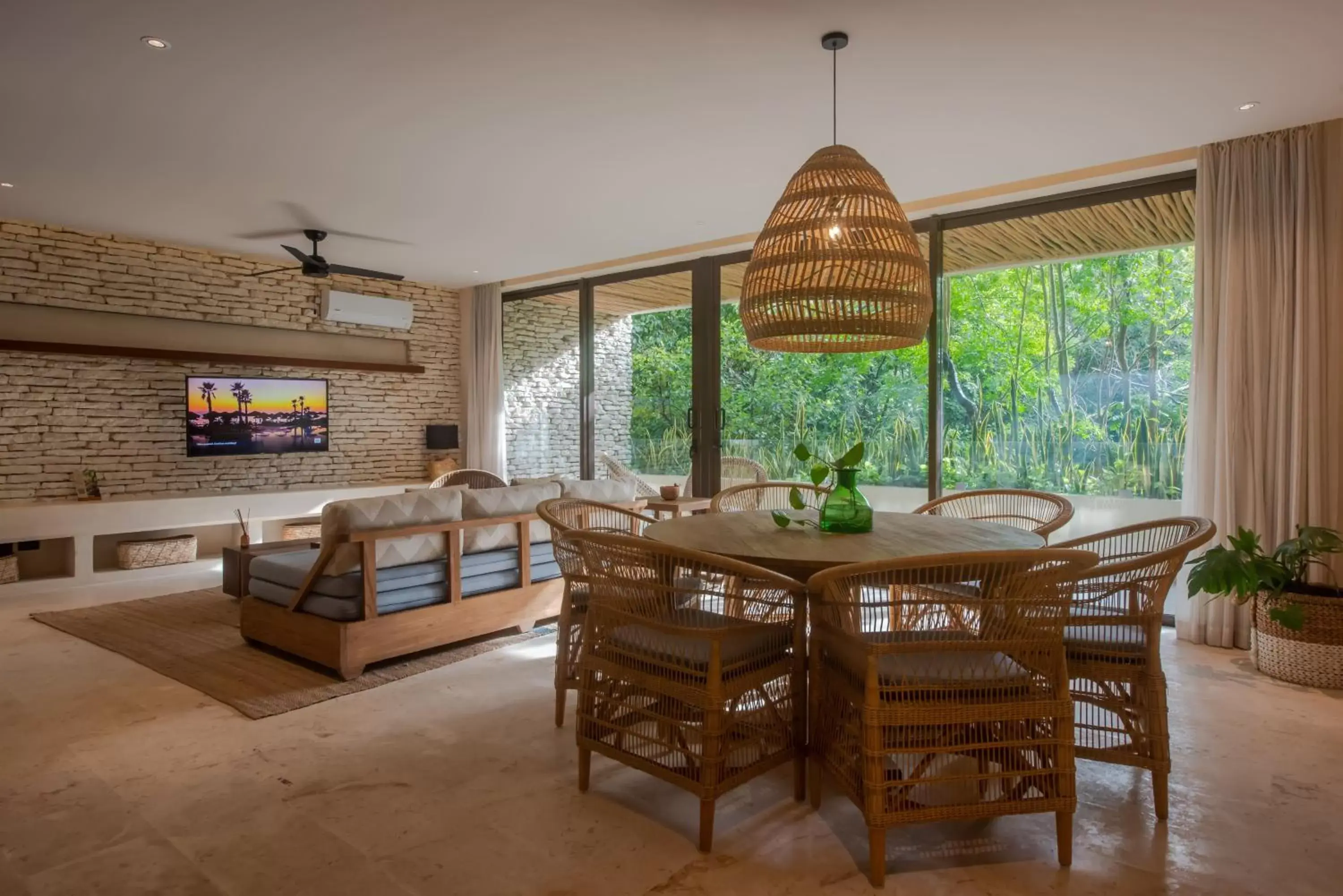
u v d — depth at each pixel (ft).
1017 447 15.37
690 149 12.62
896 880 6.07
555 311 24.22
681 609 7.23
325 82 10.23
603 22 8.64
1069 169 13.44
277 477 22.29
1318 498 11.43
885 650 6.05
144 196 15.47
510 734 9.05
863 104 10.82
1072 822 6.28
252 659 11.91
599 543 7.03
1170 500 13.69
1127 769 8.06
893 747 6.11
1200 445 12.46
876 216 8.18
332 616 11.14
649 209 16.17
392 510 11.24
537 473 24.73
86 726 9.25
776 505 13.48
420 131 11.90
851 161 8.43
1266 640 10.84
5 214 17.01
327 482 23.32
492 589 12.84
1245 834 6.72
